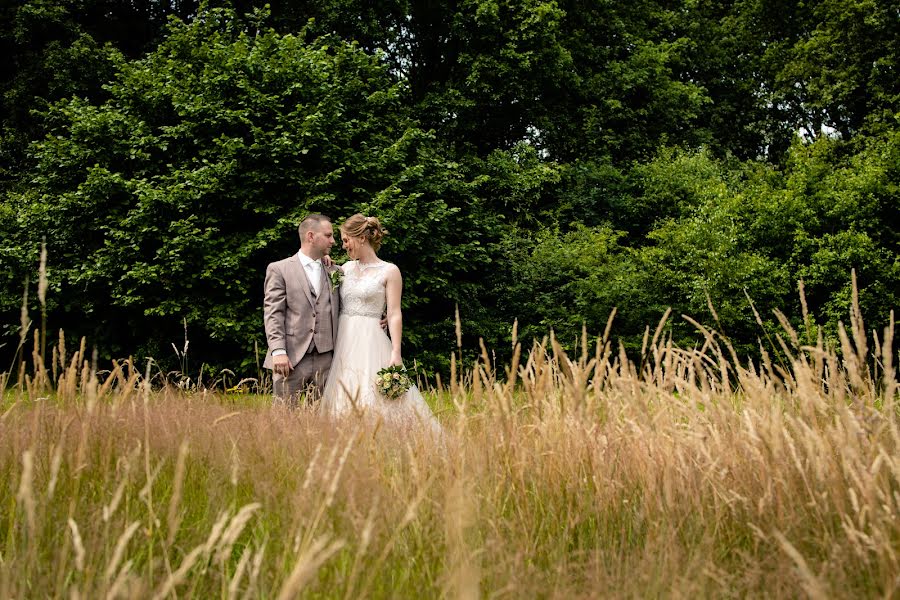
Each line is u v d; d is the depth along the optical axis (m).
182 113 12.50
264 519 2.18
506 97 17.11
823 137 14.55
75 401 2.54
